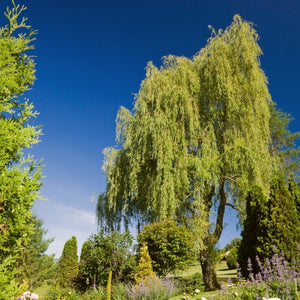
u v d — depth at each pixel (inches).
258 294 167.8
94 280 402.9
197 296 203.3
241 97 459.8
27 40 173.3
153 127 434.0
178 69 481.1
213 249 445.4
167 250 391.2
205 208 440.8
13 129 148.3
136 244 425.4
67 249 739.4
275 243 281.6
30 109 164.1
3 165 140.3
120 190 490.6
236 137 446.0
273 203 303.3
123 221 517.7
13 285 126.4
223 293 189.3
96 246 425.4
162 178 421.4
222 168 450.3
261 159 430.6
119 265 408.2
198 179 429.1
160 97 456.1
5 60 161.5
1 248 128.0
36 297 189.8
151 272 353.7
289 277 197.0
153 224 419.8
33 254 676.7
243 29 480.7
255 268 299.1
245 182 424.5
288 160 888.3
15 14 171.9
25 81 166.9
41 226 721.0
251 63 463.8
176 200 417.4
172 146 435.2
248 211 332.2
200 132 453.7
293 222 293.1
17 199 137.3
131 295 278.2
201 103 481.1
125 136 471.8
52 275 740.7
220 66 456.4
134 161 446.9
